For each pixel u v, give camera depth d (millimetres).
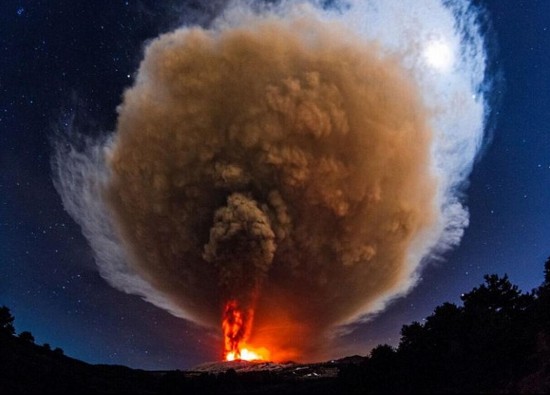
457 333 25234
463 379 23109
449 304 26734
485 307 26891
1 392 19969
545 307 26625
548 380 21984
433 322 26109
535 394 21594
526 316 26875
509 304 27531
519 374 22812
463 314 25969
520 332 24984
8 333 26812
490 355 23938
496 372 23141
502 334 24516
